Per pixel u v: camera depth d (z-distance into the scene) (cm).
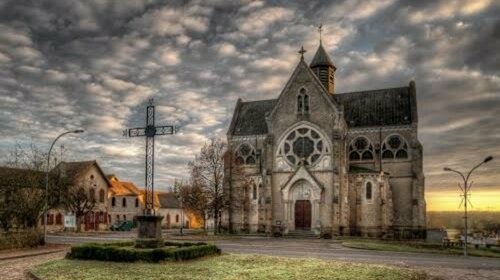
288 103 6506
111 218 9506
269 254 3434
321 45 7412
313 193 6088
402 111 6681
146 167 3000
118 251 2595
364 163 6656
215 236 5816
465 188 4294
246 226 6594
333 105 6216
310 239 5603
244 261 2652
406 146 6481
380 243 4834
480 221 9956
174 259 2589
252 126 7362
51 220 7388
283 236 6041
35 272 2289
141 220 2866
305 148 6334
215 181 6294
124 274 2180
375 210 6038
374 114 6812
